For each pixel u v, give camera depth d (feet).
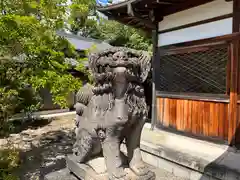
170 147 12.49
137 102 6.33
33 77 10.62
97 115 6.51
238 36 11.71
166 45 16.21
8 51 9.58
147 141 13.74
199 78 14.10
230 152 11.60
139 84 6.40
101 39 47.21
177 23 15.28
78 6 12.54
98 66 6.10
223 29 12.53
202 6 13.55
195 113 14.20
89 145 7.08
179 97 15.21
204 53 13.74
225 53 12.58
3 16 9.05
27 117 27.20
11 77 10.13
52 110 34.27
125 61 5.62
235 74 11.94
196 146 12.69
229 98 12.23
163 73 16.58
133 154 6.61
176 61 15.58
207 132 13.46
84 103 7.43
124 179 5.96
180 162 10.94
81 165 7.34
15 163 10.49
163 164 12.03
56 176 7.77
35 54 11.02
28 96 13.69
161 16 16.37
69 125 25.59
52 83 10.86
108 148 6.25
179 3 14.79
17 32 9.33
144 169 6.39
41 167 13.01
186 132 14.75
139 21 17.58
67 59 13.42
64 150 16.37
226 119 12.45
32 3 10.34
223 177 9.09
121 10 16.46
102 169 6.66
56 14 11.19
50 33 10.94
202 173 10.07
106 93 6.32
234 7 11.87
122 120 5.92
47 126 25.00
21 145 17.46
